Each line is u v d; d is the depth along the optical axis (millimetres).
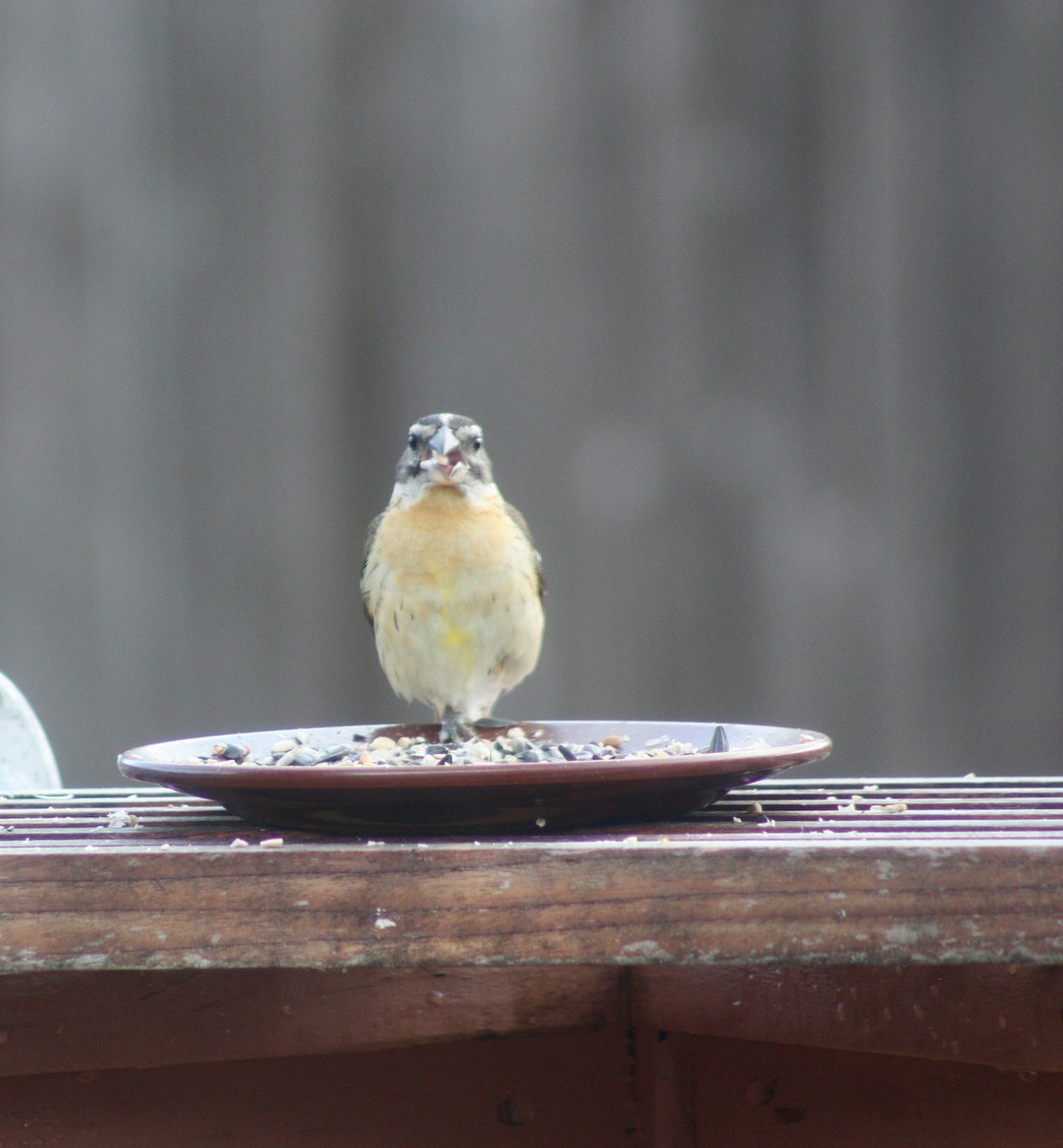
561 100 10516
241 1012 3766
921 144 10508
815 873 3355
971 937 3344
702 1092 3996
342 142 10578
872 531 10492
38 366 10375
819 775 10461
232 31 10547
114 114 10484
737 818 4457
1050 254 10477
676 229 10477
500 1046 3959
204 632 10500
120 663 10398
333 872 3367
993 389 10516
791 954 3348
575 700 10461
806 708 10461
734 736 5270
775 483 10477
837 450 10500
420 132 10562
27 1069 3725
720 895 3357
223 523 10547
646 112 10500
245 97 10570
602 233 10516
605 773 3977
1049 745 10422
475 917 3357
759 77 10477
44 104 10414
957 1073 3803
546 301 10531
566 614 10492
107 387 10445
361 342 10586
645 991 3969
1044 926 3338
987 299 10508
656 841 3504
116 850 3416
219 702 10492
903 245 10492
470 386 10539
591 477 10508
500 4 10523
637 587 10469
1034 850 3355
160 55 10539
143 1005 3746
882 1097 3875
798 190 10492
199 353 10555
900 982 3662
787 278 10484
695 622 10461
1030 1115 3736
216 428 10570
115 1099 3816
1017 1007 3516
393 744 5695
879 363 10492
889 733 10461
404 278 10578
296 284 10570
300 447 10578
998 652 10477
